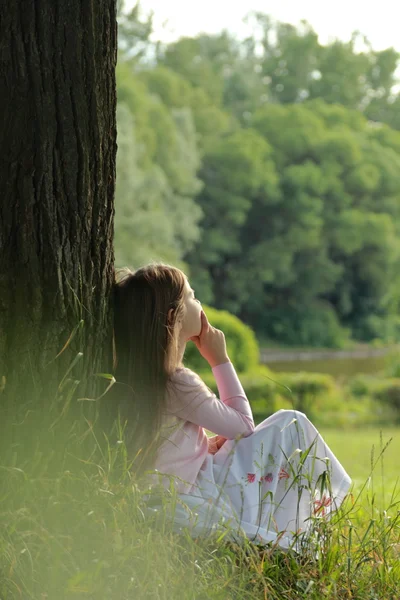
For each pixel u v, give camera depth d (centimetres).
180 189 4481
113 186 294
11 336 270
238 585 243
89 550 227
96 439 278
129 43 5319
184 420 297
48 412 267
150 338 293
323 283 5469
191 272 5059
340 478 302
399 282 5712
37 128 271
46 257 273
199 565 247
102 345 292
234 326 2034
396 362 2489
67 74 274
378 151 5812
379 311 5884
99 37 280
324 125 6003
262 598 243
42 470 250
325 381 1875
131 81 4397
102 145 285
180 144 4488
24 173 270
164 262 314
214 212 5191
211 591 231
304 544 273
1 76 269
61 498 244
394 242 5550
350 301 5738
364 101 7388
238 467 293
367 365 4331
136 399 289
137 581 222
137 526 243
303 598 249
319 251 5431
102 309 291
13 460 251
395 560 277
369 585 261
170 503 270
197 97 5591
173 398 294
